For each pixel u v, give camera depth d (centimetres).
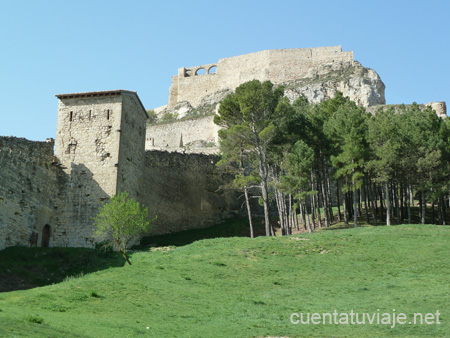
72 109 4956
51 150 4719
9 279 3381
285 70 13975
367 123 5684
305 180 4975
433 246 3919
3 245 3856
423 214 5234
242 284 3173
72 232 4609
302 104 7838
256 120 5297
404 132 5359
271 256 3819
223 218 6431
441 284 3027
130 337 2081
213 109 13538
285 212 5338
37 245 4319
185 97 14925
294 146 5334
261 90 5259
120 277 3131
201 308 2639
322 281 3253
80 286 2825
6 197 3938
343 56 13838
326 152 5688
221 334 2216
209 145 11100
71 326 2098
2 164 3925
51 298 2561
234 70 14600
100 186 4700
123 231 3638
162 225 5762
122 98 4931
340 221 5950
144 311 2514
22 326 1931
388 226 4684
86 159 4791
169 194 5934
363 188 6153
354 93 12431
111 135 4831
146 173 5622
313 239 4262
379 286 3064
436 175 5094
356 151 5141
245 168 6250
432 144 5181
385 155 5028
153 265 3522
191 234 5797
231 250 3959
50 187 4622
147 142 9956
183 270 3403
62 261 3834
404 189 5978
